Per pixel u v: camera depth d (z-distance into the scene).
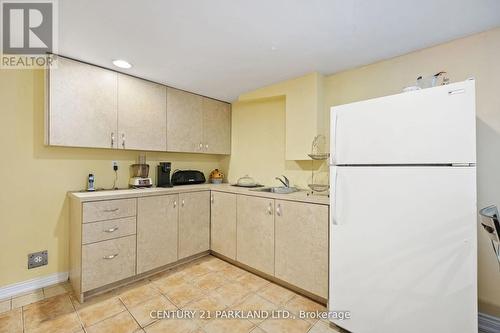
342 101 2.38
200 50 1.93
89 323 1.67
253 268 2.44
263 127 3.12
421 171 1.33
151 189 2.49
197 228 2.76
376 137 1.47
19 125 2.03
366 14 1.47
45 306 1.86
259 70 2.34
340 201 1.63
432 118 1.29
